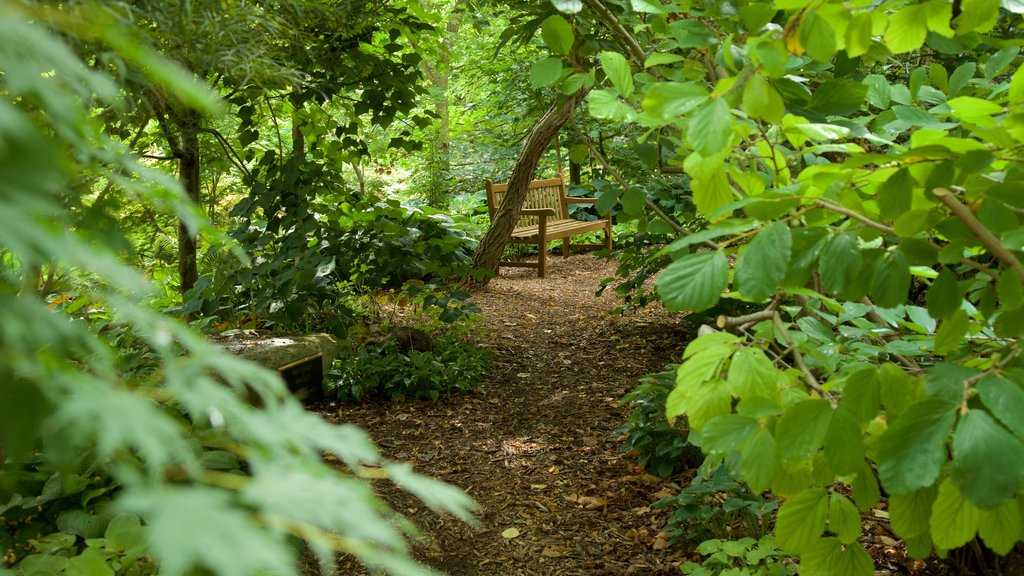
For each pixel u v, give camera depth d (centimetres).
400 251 589
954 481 116
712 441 148
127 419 45
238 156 570
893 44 180
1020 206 135
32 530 240
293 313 565
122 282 46
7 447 45
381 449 480
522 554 361
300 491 50
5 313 45
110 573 208
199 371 56
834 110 179
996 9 169
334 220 592
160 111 398
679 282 146
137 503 41
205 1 225
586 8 305
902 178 141
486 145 1366
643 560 350
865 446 146
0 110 36
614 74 189
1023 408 120
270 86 292
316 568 330
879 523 346
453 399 564
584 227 1027
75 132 52
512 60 904
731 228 151
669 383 416
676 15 284
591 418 525
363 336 636
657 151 269
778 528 167
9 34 40
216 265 556
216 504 43
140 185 66
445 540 373
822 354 173
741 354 160
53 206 40
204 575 43
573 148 298
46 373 47
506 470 449
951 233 141
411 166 1308
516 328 746
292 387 523
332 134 605
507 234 905
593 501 407
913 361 209
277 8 328
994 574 280
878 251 143
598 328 737
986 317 153
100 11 55
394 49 564
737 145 192
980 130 145
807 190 155
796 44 160
